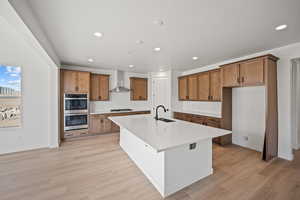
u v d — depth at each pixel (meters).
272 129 2.79
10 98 3.08
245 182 2.08
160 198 1.77
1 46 2.97
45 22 1.90
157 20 1.84
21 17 1.41
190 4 1.50
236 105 3.71
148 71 5.55
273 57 2.71
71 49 2.97
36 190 1.88
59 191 1.87
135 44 2.68
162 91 5.53
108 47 2.86
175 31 2.15
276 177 2.20
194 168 2.07
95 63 4.23
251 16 1.74
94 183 2.05
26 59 3.22
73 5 1.54
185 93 5.01
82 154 3.06
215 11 1.63
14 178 2.15
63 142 3.86
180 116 4.88
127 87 5.61
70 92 4.04
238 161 2.73
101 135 4.58
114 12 1.67
